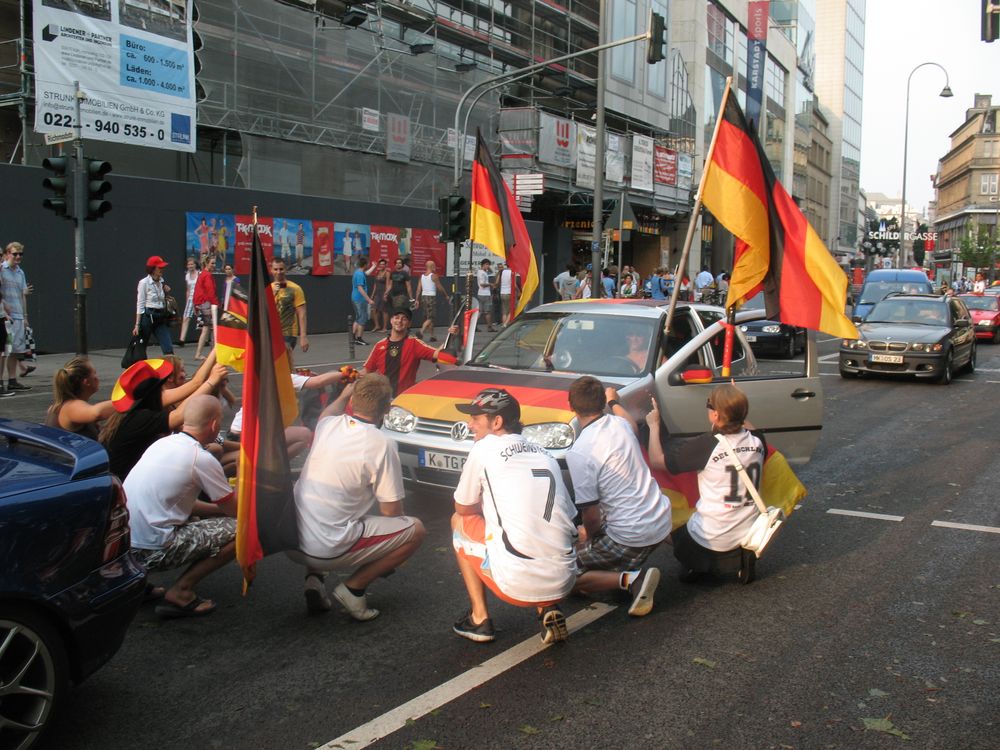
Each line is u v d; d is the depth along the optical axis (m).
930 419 12.07
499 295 24.53
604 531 4.95
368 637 4.56
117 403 5.30
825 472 8.73
